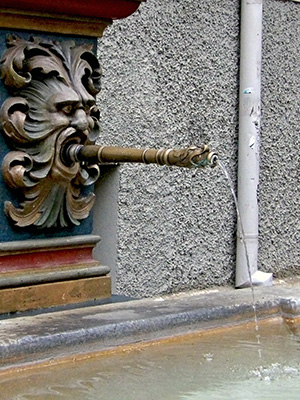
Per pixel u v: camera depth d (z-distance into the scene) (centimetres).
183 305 245
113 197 349
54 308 239
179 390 189
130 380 195
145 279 362
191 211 382
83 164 247
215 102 392
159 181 365
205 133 388
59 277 241
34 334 200
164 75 365
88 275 250
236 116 404
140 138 356
